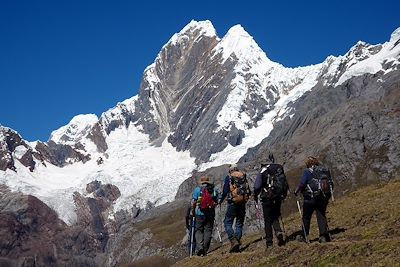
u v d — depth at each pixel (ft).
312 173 71.72
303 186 72.18
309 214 72.90
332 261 63.41
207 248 92.58
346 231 76.59
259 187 75.77
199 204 91.50
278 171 75.77
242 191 83.82
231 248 85.05
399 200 84.07
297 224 92.89
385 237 67.41
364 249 62.64
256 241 90.02
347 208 92.27
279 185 74.95
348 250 64.03
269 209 76.33
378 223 74.54
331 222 85.20
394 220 72.74
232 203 84.23
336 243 68.08
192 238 95.91
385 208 81.71
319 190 70.64
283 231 78.95
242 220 85.25
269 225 76.74
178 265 91.50
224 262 80.28
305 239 73.31
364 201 94.07
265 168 76.18
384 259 58.03
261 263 72.02
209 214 91.61
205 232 92.17
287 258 70.23
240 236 84.99
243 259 78.02
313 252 67.87
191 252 95.81
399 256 57.36
